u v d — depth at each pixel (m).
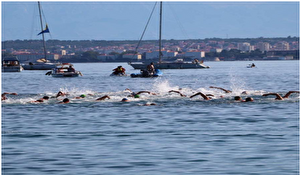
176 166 41.22
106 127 60.84
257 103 83.31
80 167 41.19
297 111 73.38
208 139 52.28
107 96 90.94
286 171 39.50
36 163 42.53
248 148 47.56
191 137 53.50
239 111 74.19
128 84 162.62
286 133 55.38
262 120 65.50
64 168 40.94
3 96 93.12
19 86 158.62
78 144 50.06
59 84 168.50
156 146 48.84
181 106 80.75
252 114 71.00
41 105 83.50
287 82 168.38
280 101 85.50
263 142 50.38
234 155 44.78
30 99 92.19
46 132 57.31
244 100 86.38
